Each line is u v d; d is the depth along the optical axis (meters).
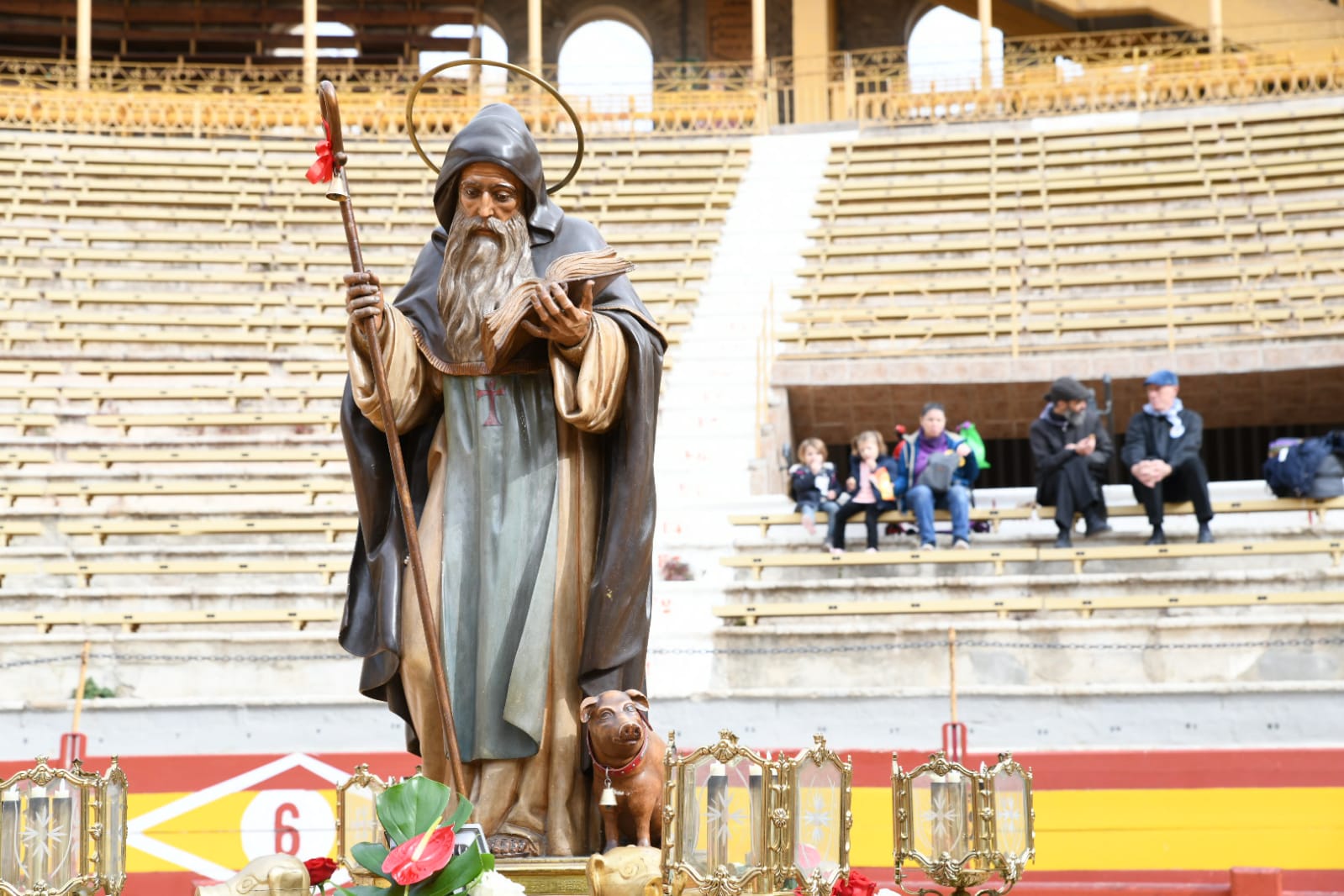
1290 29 28.23
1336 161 21.34
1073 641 11.16
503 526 3.75
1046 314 18.80
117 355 18.36
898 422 18.34
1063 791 8.25
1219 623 11.04
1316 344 17.17
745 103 25.36
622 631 3.69
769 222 21.77
